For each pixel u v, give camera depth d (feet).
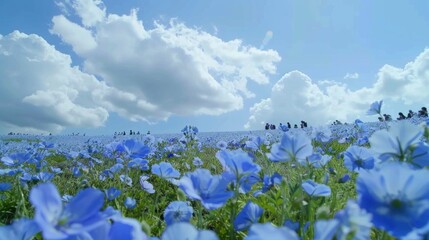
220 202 5.42
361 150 7.50
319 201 7.68
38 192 3.28
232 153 6.51
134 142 11.89
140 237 3.80
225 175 6.51
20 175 13.23
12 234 4.20
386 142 5.48
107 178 16.17
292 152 6.41
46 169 16.70
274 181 8.51
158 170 9.67
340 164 15.47
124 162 17.52
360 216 3.50
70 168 20.29
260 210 6.97
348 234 3.37
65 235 3.21
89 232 3.74
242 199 10.78
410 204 3.57
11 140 97.09
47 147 24.32
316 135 14.80
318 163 10.68
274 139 33.45
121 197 12.56
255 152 18.60
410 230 3.40
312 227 6.36
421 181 3.57
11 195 12.91
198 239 3.74
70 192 14.85
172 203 7.28
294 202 6.38
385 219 3.49
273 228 3.12
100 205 3.66
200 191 5.57
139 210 11.85
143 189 13.61
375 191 3.67
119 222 3.78
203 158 26.08
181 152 27.68
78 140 89.15
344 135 35.83
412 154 5.44
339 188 10.61
